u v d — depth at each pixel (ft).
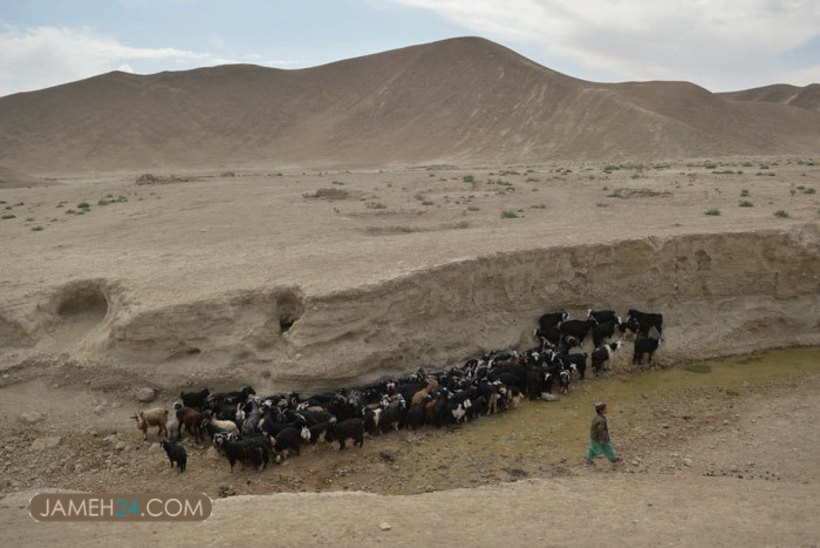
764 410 62.03
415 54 524.52
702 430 58.03
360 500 40.42
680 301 81.10
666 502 40.83
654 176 163.63
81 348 64.13
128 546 32.94
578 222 101.81
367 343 64.39
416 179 180.55
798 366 74.08
